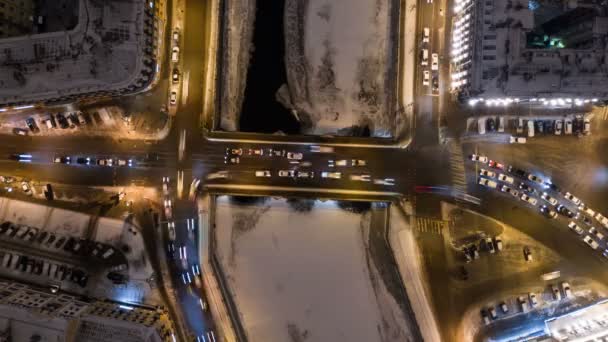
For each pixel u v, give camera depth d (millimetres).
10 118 79812
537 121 80062
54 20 79375
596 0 70000
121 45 70875
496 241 80062
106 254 80062
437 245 80750
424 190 80562
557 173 80312
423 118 80312
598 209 80125
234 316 81000
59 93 71438
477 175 80500
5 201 80438
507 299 80438
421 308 80688
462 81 75500
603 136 80188
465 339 80125
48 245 80250
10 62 70750
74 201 80312
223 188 80062
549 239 80438
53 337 70625
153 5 73938
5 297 74188
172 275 80000
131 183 80062
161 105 79688
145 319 74688
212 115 79750
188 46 79688
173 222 80000
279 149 80125
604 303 79250
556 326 79250
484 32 70812
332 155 80125
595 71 70000
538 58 70312
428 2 80188
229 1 80688
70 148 80250
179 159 80000
